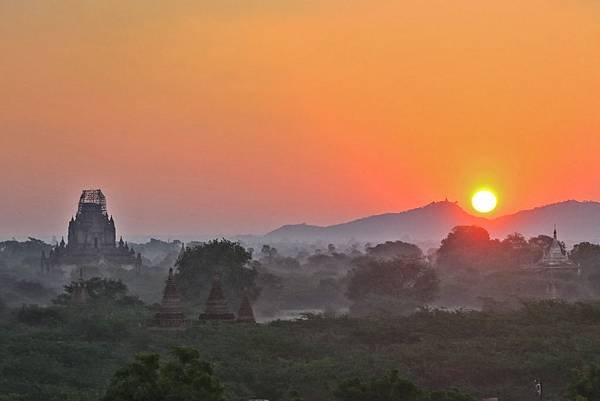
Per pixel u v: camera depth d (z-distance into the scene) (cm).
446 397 12850
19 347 18500
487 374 17825
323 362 17938
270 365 17825
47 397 15388
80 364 17988
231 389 15850
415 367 17988
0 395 15175
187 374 11119
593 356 18688
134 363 11212
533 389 16900
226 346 19712
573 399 12531
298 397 13712
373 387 12800
